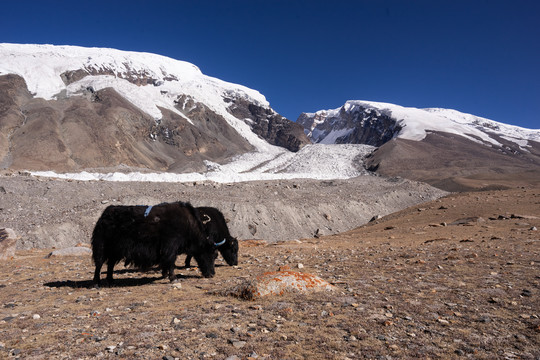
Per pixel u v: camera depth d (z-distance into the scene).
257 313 6.09
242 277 9.79
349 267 10.57
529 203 32.09
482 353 4.46
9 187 51.38
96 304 7.14
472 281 8.09
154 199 54.53
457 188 132.88
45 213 47.28
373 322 5.54
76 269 12.29
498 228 21.02
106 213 9.26
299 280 7.53
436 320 5.64
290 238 56.91
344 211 70.44
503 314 5.89
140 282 9.68
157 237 9.42
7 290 8.82
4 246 15.45
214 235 10.96
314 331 5.20
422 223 29.91
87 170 170.75
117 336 5.15
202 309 6.43
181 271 11.66
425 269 9.68
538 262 10.00
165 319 5.88
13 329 5.56
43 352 4.60
